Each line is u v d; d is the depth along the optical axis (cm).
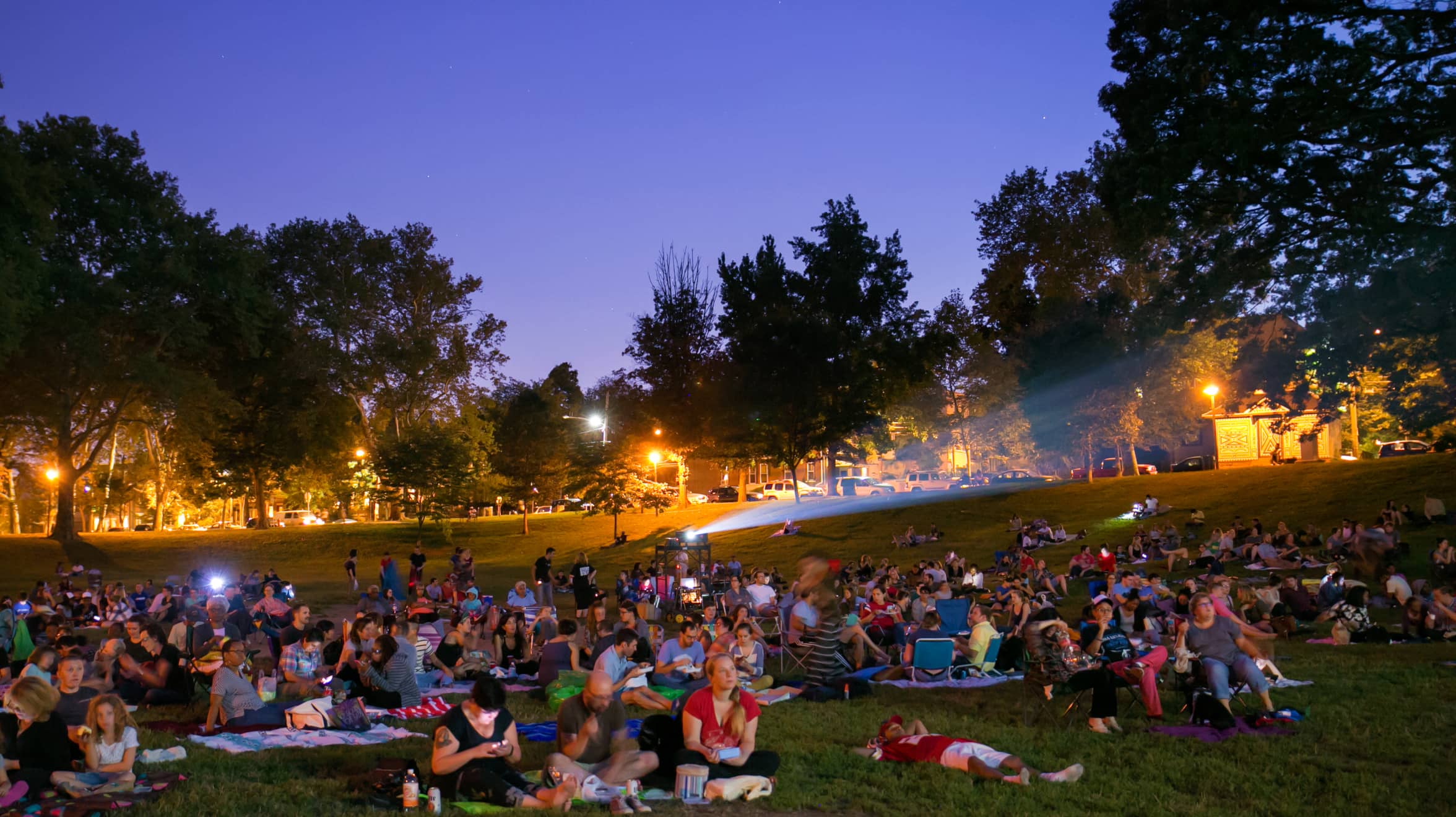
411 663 1236
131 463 7925
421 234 7188
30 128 4697
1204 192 2762
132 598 2828
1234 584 2453
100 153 4884
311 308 6662
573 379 10750
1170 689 1259
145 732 1041
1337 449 6606
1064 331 5422
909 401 6694
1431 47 2441
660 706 1153
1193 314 3008
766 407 5497
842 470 8906
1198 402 5662
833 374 5581
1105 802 782
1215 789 827
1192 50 2653
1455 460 3919
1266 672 1298
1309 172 2589
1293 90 2533
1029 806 772
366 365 6931
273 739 1024
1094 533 4041
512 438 7262
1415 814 749
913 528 4641
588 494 5419
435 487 5606
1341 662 1475
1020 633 1538
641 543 5344
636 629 1577
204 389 5112
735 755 834
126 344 5184
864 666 1580
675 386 6388
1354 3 2520
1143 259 3167
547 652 1363
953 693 1337
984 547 4044
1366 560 2581
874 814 765
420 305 7219
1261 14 2542
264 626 1622
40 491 8162
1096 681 1073
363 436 7531
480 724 811
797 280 5884
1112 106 2973
